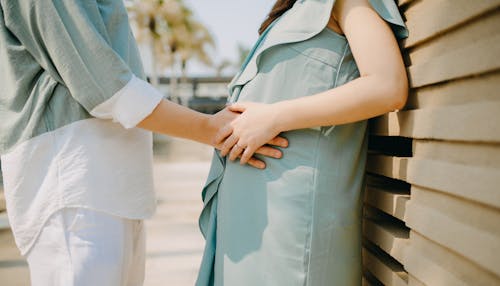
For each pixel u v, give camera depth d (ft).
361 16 3.49
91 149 3.62
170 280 9.37
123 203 3.75
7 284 9.16
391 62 3.37
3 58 3.60
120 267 3.72
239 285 3.75
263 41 4.04
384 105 3.36
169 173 28.40
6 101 3.67
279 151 3.67
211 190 4.29
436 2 3.07
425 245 3.25
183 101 103.55
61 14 3.39
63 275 3.58
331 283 3.62
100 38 3.46
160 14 91.71
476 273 2.66
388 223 4.13
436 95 3.13
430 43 3.21
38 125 3.59
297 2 3.91
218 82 105.81
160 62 97.76
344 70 3.65
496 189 2.41
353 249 3.75
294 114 3.51
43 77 3.59
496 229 2.46
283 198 3.61
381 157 4.03
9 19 3.43
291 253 3.56
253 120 3.64
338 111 3.40
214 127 3.92
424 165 3.23
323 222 3.58
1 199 16.22
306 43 3.67
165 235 12.94
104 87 3.48
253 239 3.73
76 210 3.56
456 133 2.82
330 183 3.61
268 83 3.80
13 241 12.09
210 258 4.20
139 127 3.80
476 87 2.67
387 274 3.85
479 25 2.64
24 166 3.59
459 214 2.81
